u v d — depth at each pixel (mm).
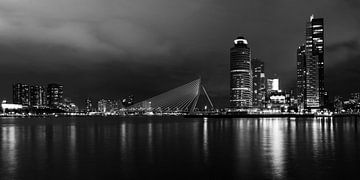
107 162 51844
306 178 41188
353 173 43594
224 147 69812
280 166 48188
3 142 82375
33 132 122250
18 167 48281
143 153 61312
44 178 41844
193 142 80625
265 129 138875
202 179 41219
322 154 59188
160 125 186000
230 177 42062
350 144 75000
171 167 47906
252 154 59500
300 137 94750
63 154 60469
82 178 41906
